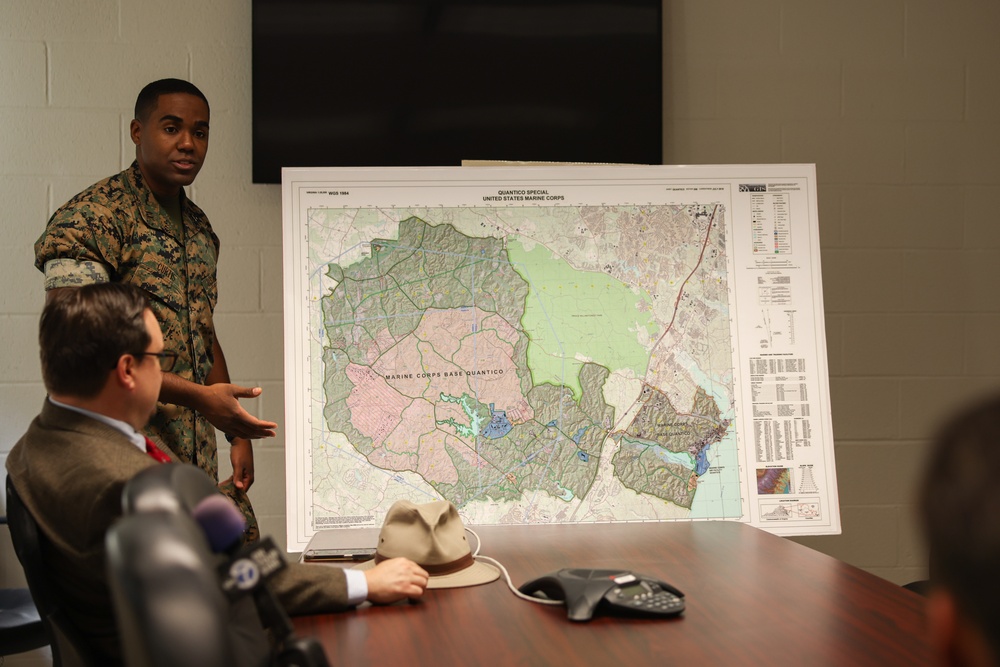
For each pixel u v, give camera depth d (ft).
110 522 3.86
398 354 6.80
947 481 1.35
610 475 6.69
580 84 9.78
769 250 7.16
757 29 10.14
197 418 7.11
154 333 4.32
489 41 9.71
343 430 6.64
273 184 9.61
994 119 10.37
